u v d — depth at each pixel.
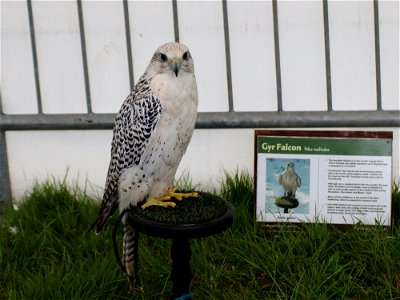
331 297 1.41
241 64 1.80
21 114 1.86
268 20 1.76
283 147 1.65
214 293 1.43
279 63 1.78
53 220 1.69
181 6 1.76
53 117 1.85
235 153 1.88
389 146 1.62
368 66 1.78
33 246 1.63
